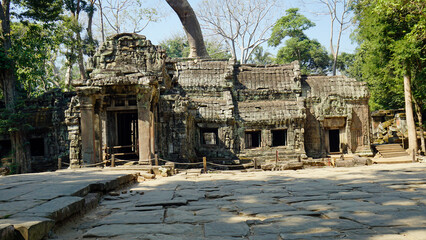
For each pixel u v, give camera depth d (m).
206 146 26.89
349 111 29.27
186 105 21.70
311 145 29.44
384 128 33.47
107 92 17.05
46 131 26.55
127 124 22.78
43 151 28.03
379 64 26.80
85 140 16.50
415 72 25.19
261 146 27.75
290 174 12.45
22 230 3.93
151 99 17.34
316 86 31.14
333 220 4.71
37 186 7.45
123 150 21.77
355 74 45.47
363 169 13.13
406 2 19.84
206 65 31.50
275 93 30.55
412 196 6.42
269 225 4.62
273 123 27.80
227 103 27.89
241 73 31.59
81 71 36.12
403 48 22.03
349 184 8.60
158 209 6.23
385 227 4.23
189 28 44.91
